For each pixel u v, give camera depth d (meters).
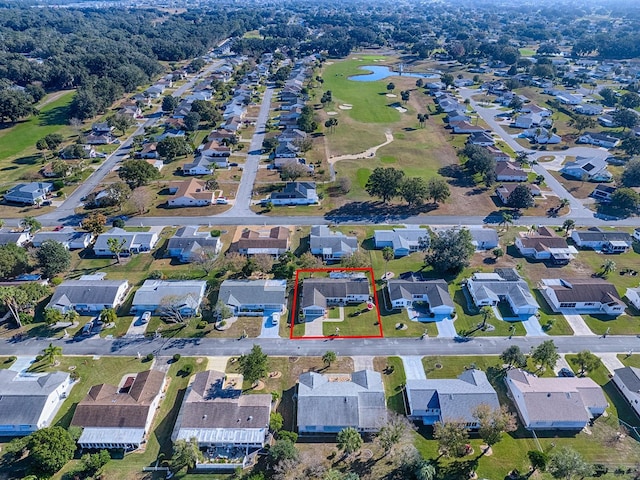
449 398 92.38
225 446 87.31
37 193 176.38
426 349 111.31
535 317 121.44
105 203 174.25
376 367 106.19
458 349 111.31
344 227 162.75
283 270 133.25
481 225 164.12
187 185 184.25
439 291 125.00
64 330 115.94
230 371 104.50
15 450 83.56
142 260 143.88
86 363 106.12
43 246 132.12
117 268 139.88
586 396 95.12
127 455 86.12
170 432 90.38
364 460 85.25
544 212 173.12
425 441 89.44
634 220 167.88
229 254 140.62
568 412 91.56
